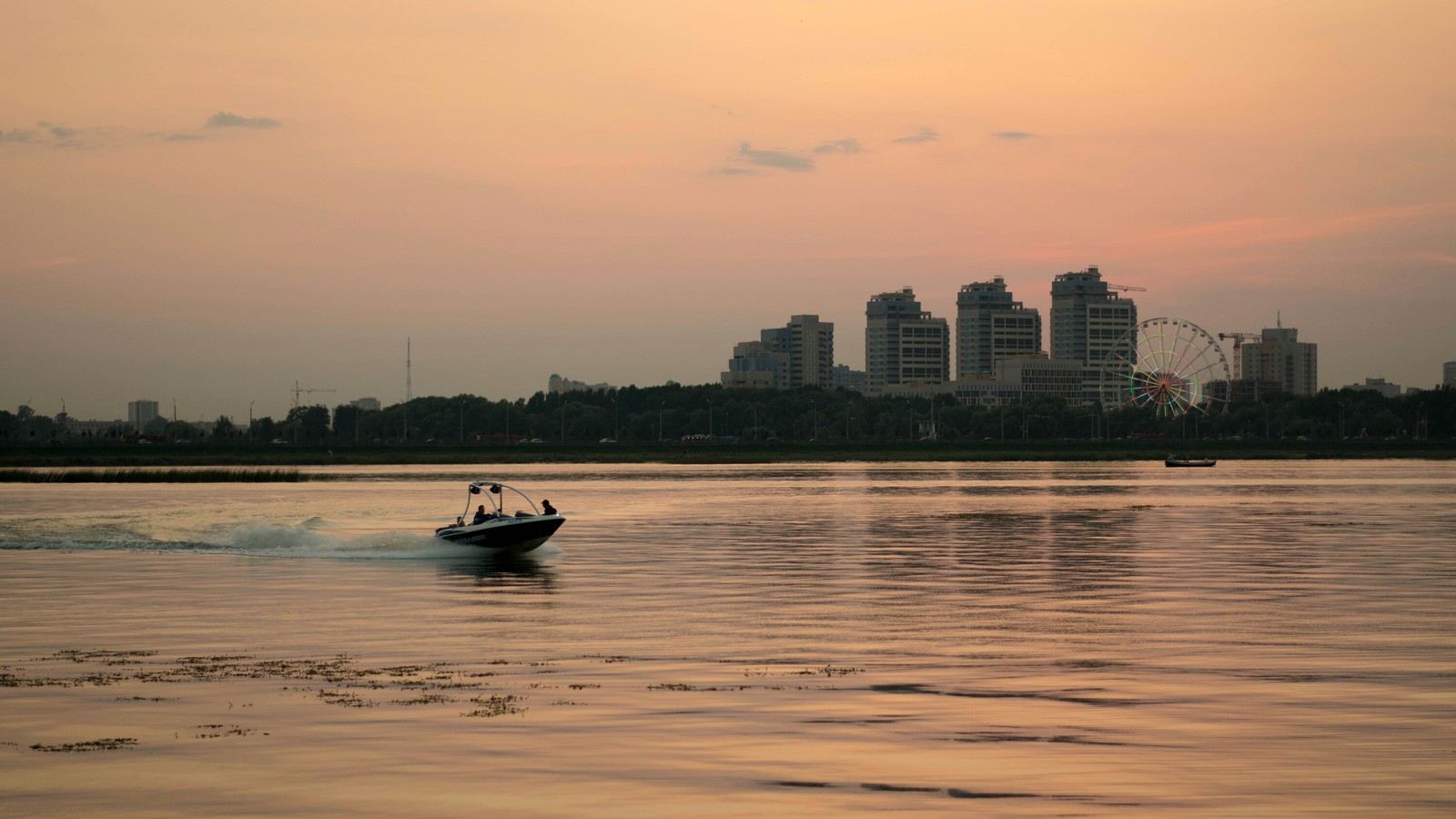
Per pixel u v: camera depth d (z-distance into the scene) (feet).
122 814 62.75
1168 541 228.84
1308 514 305.32
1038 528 263.29
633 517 306.35
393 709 85.25
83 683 94.27
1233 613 131.85
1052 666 100.89
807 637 116.26
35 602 143.84
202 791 66.49
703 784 67.36
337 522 286.05
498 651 108.88
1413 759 72.02
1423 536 236.43
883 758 72.59
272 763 71.77
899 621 127.13
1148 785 67.00
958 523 279.08
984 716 82.99
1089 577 167.84
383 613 133.08
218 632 119.44
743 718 82.48
